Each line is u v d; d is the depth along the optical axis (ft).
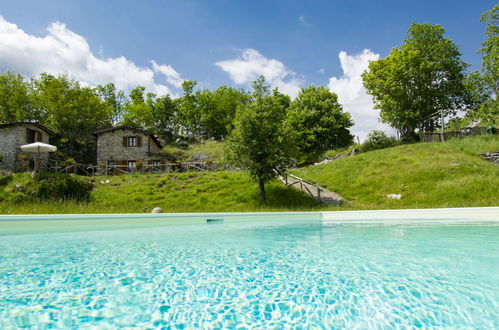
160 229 18.84
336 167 60.08
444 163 50.85
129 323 4.62
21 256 10.01
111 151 88.28
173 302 5.61
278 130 48.91
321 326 4.46
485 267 7.97
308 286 6.54
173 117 162.40
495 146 56.08
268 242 13.11
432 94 85.15
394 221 22.90
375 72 92.94
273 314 4.98
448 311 4.98
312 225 20.97
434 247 11.27
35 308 5.23
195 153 108.99
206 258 9.67
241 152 46.55
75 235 15.76
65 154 92.17
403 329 4.34
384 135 84.58
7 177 52.29
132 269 8.20
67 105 96.22
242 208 43.75
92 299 5.75
